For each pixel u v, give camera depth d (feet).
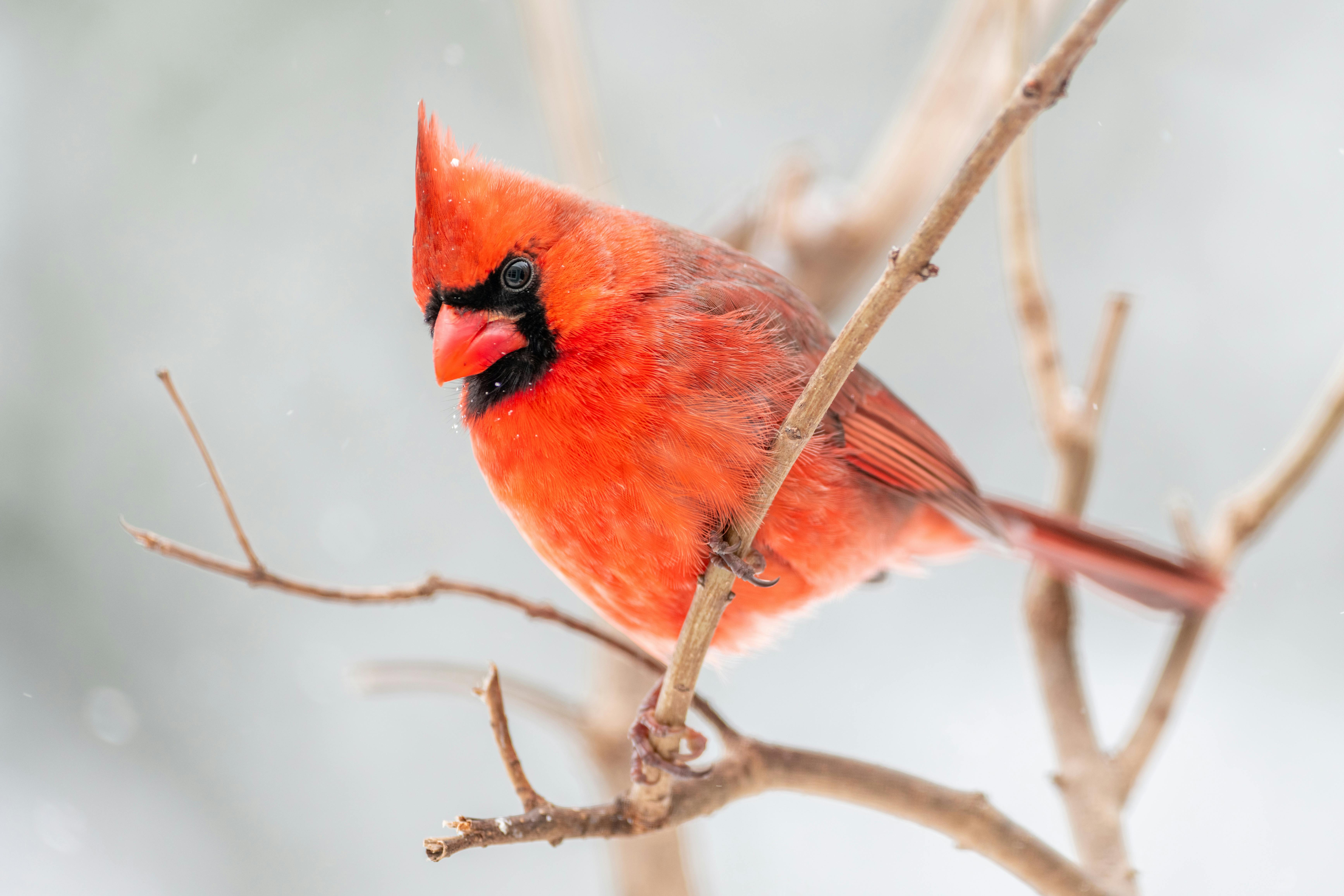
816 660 28.37
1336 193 28.99
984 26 25.50
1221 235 29.27
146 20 27.50
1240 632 27.02
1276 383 28.53
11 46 27.35
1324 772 25.44
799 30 31.32
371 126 28.48
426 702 27.43
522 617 27.99
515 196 14.73
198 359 27.55
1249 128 29.55
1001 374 29.89
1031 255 19.31
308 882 26.07
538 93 24.70
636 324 14.64
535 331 14.65
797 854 26.27
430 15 28.89
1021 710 27.45
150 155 27.48
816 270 25.88
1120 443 28.81
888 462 17.90
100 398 27.12
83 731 25.95
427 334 27.17
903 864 26.09
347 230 28.22
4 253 27.12
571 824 13.35
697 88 30.96
